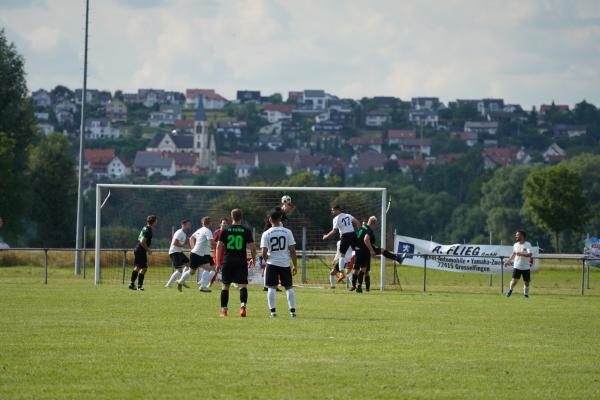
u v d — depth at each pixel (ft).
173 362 125.80
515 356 136.05
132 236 387.34
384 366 125.59
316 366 124.57
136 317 178.40
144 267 257.55
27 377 114.93
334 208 276.21
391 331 162.20
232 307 204.44
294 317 183.11
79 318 175.52
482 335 159.33
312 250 352.28
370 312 197.98
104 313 185.57
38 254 427.74
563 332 166.91
